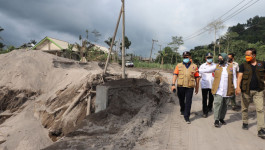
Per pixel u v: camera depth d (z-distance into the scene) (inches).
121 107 199.9
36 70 454.6
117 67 756.0
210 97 211.2
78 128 159.2
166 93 318.0
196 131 154.2
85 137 141.1
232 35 1544.0
